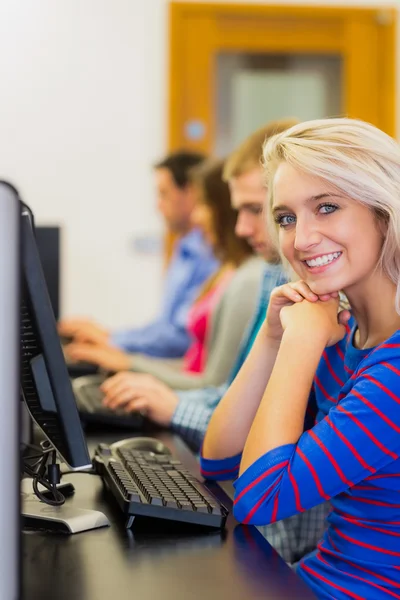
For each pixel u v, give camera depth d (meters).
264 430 1.20
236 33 4.67
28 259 1.01
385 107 4.75
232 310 2.26
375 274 1.27
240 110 4.74
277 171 1.29
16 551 0.82
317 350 1.25
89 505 1.25
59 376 1.05
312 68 4.75
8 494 0.82
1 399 0.81
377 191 1.21
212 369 2.28
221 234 2.48
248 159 1.99
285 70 4.74
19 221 0.80
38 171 4.58
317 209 1.25
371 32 4.73
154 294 4.68
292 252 1.30
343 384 1.37
